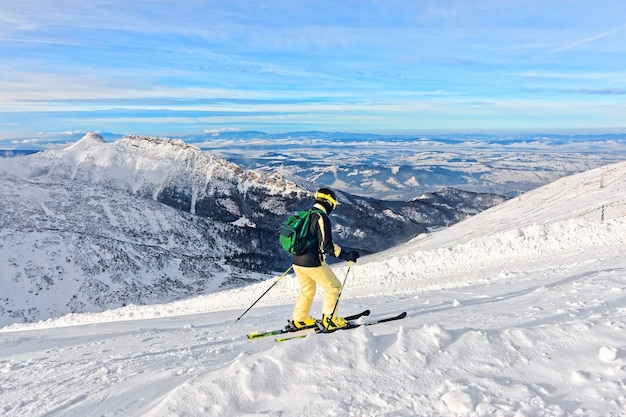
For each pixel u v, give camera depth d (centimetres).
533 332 358
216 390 306
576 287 609
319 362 335
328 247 547
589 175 6644
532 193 7125
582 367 301
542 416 251
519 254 1411
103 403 392
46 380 516
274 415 286
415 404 283
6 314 8312
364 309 773
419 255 1590
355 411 282
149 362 539
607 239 1340
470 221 6750
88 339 834
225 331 748
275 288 1670
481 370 315
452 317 525
